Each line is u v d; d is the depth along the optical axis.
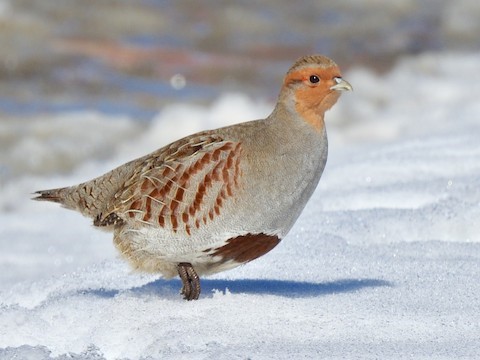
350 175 19.91
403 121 31.58
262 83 39.09
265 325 10.98
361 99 36.16
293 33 46.12
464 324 10.95
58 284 13.84
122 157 30.42
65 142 31.12
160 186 11.70
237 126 11.98
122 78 38.72
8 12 43.69
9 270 17.78
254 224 11.66
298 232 15.84
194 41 43.88
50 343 11.47
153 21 45.72
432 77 39.94
